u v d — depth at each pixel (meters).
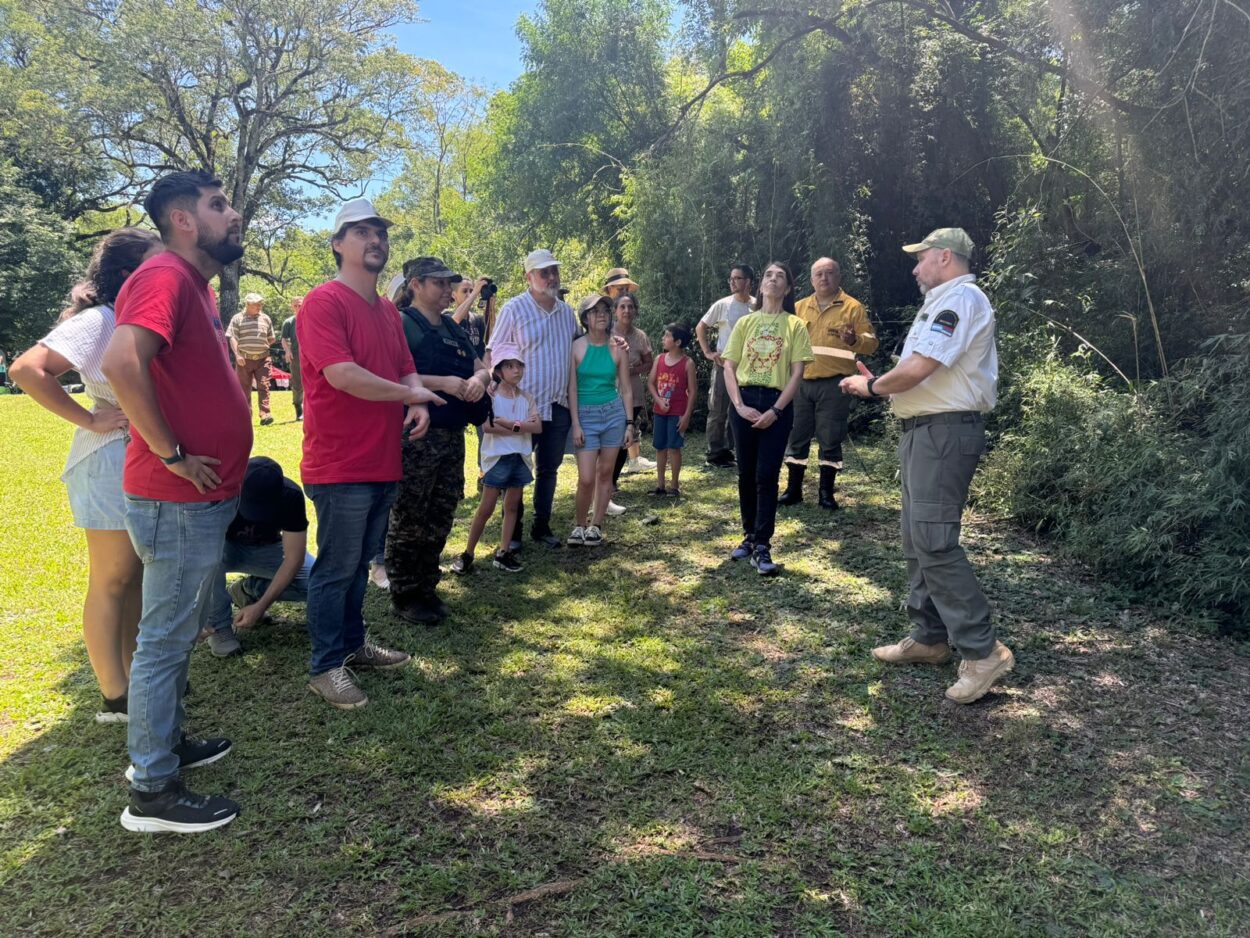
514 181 16.41
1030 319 6.76
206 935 2.15
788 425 4.85
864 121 9.70
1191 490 4.43
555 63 15.56
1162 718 3.28
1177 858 2.47
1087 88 6.79
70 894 2.29
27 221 25.78
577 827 2.60
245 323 10.80
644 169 11.43
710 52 11.05
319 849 2.48
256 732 3.12
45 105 24.69
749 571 5.00
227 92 27.06
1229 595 4.11
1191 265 6.12
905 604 4.36
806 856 2.48
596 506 5.57
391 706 3.32
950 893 2.31
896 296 10.15
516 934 2.16
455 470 4.09
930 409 3.33
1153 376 6.25
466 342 4.07
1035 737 3.12
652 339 10.25
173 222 2.46
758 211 10.40
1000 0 9.09
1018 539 5.54
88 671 3.64
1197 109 5.86
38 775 2.83
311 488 3.22
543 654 3.86
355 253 3.18
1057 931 2.19
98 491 2.89
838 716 3.30
